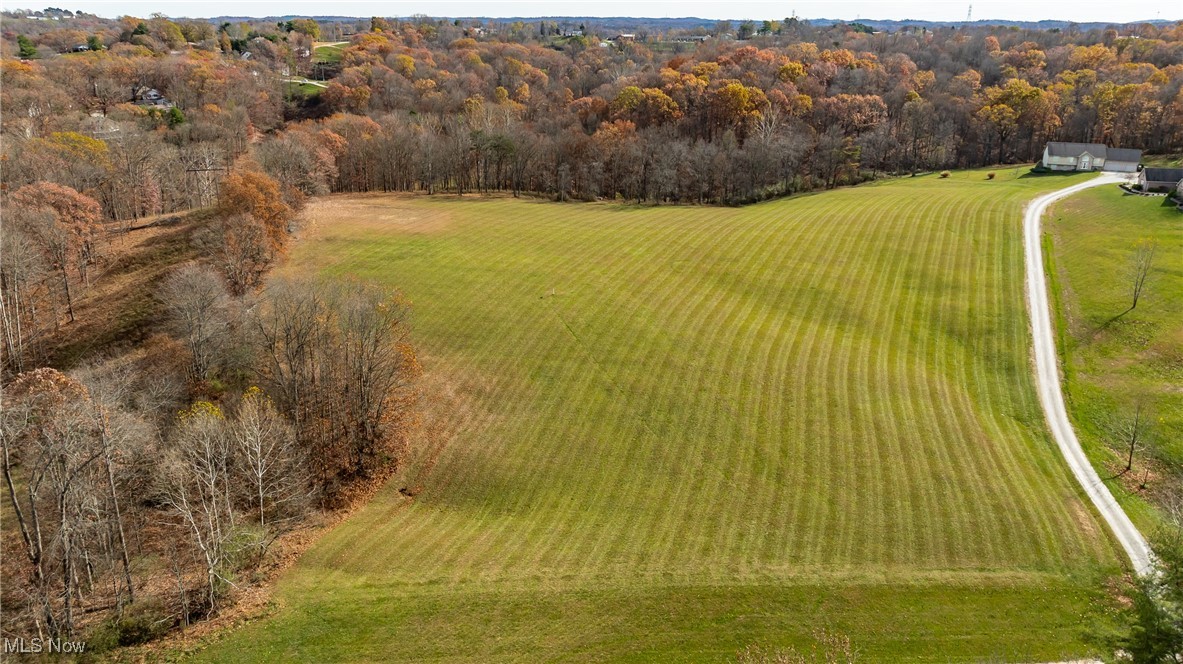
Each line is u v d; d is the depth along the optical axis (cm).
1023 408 5606
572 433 5322
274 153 9475
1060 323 6775
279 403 5328
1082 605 3644
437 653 3359
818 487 4647
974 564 3956
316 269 7775
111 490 3703
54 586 3812
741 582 3819
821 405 5541
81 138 9244
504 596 3728
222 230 6969
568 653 3362
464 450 5194
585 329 6706
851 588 3769
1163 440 5047
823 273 7900
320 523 4534
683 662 3316
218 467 4350
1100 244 8212
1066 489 4641
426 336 6588
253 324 5644
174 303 5809
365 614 3606
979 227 9100
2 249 5912
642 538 4238
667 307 7138
